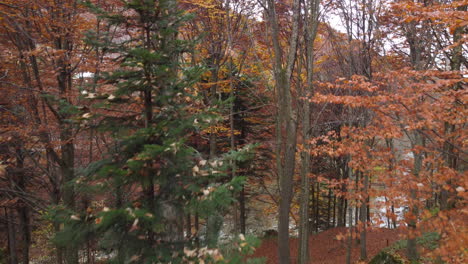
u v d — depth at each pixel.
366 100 4.94
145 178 3.60
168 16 3.96
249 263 3.66
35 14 7.54
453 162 6.81
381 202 6.02
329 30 10.03
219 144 14.27
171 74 3.89
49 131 8.12
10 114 8.04
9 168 8.12
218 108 4.07
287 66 8.27
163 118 4.12
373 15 8.98
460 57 6.43
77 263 7.74
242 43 10.72
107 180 3.68
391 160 6.15
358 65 9.30
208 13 9.74
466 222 4.33
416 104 4.68
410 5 4.52
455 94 4.48
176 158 3.89
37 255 13.34
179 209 3.77
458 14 3.96
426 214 4.75
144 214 3.25
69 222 3.56
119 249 3.73
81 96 3.85
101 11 3.75
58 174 8.65
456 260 4.66
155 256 3.58
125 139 3.87
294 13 8.12
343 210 20.80
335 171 16.91
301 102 9.75
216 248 3.55
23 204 8.89
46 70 7.92
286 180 8.17
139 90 3.87
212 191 3.58
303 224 9.77
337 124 12.05
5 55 6.82
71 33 7.30
